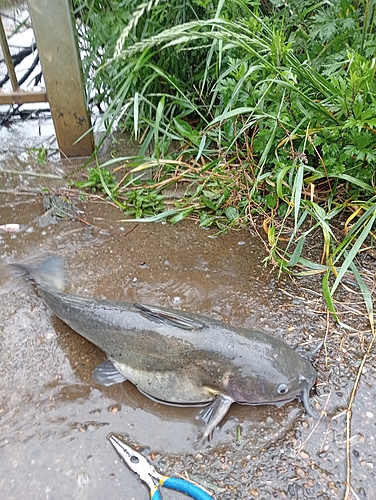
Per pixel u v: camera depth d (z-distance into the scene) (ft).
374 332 1.88
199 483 1.44
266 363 1.55
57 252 2.31
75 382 1.73
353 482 1.43
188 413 1.63
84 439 1.56
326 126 2.33
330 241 2.29
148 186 2.66
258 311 1.99
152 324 1.65
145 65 2.77
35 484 1.45
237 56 2.72
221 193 2.55
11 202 2.64
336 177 2.31
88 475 1.47
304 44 2.60
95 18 2.85
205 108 3.03
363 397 1.65
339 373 1.73
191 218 2.54
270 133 2.41
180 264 2.25
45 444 1.55
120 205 2.59
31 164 2.97
